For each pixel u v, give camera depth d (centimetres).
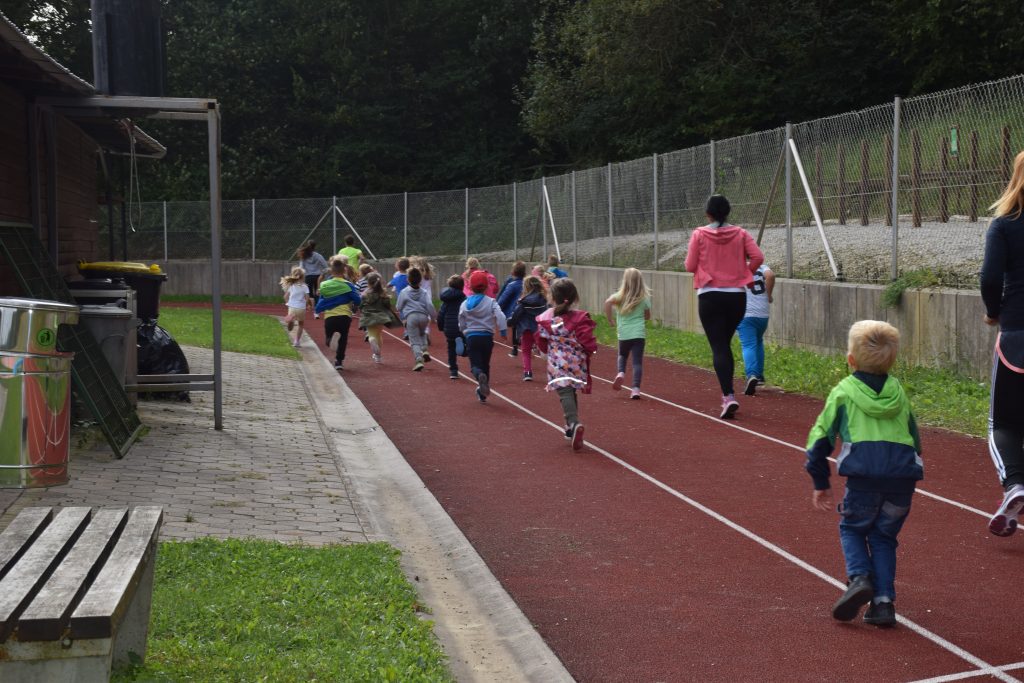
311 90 4916
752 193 1875
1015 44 3097
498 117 5131
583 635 534
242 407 1240
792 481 854
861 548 532
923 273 1353
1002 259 618
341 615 527
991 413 637
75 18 3991
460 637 543
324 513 758
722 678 474
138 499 750
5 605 329
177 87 4678
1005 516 621
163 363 1268
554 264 1947
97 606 333
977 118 1271
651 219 2289
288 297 2072
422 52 5125
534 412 1251
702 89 3600
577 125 4191
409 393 1446
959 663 481
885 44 3572
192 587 555
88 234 1519
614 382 1382
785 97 3616
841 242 1583
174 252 3691
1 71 966
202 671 441
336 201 3569
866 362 532
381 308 1833
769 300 1304
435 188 4981
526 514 779
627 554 672
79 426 985
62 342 868
